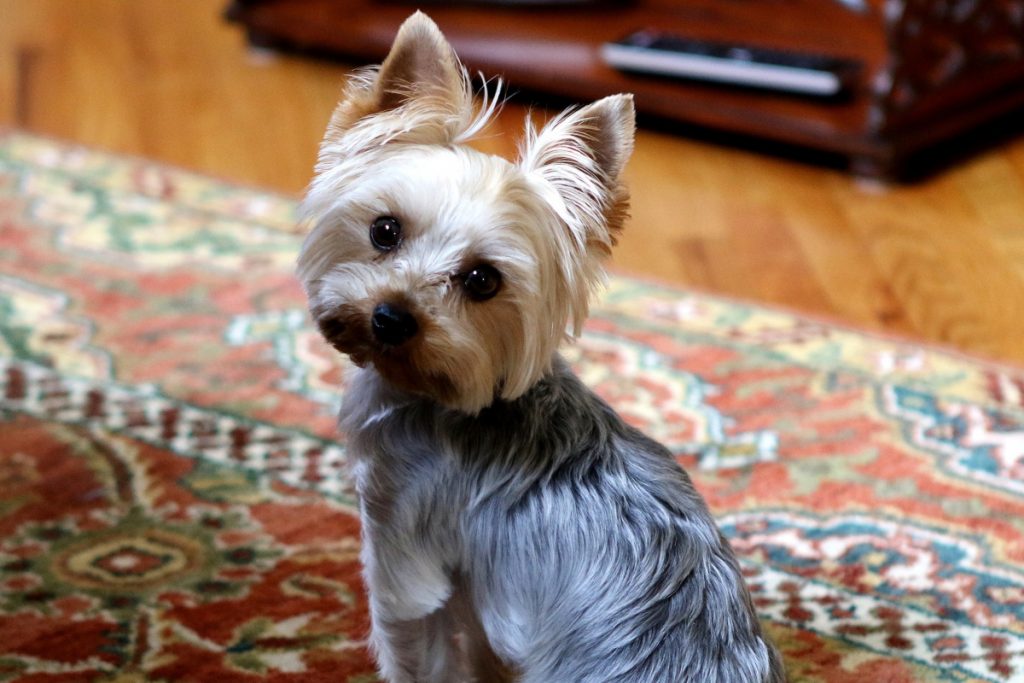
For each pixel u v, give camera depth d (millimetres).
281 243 3338
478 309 1676
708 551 1661
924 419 2627
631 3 4500
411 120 1727
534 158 1734
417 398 1782
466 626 1901
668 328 2975
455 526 1732
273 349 2861
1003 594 2135
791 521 2322
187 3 5164
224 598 2098
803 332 2965
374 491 1773
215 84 4383
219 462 2455
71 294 3062
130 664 1942
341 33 4355
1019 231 3486
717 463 2490
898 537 2277
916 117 3676
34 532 2238
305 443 2525
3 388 2662
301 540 2246
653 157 3928
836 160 3906
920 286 3223
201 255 3266
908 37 3574
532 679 1661
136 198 3547
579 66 4074
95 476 2395
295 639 2014
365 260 1718
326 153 1792
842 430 2594
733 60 3900
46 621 2021
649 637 1589
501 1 4469
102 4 5102
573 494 1674
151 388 2693
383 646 1852
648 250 3391
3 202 3494
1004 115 4188
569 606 1638
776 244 3432
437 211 1651
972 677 1957
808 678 1959
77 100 4223
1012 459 2492
